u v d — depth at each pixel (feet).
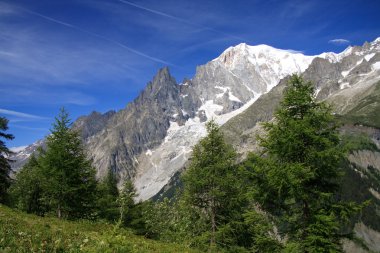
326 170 65.62
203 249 90.99
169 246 71.41
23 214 80.48
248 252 84.02
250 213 71.31
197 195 97.76
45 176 125.90
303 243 63.31
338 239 64.13
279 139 66.59
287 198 68.08
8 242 41.16
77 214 131.34
